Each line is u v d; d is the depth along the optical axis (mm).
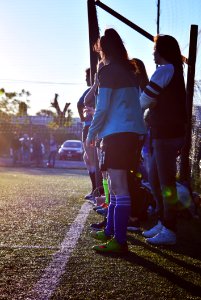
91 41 7738
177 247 4398
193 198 6117
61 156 34906
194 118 9531
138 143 4258
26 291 2992
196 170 9492
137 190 5230
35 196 8344
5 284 3107
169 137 4566
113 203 4508
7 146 33875
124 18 7066
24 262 3648
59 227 5168
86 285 3152
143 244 4488
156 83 4492
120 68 4215
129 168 4172
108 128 4145
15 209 6480
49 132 32500
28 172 17609
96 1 7098
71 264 3646
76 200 7852
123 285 3182
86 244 4359
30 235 4680
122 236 4066
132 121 4172
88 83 7816
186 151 6688
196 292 3102
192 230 5289
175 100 4562
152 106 4602
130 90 4215
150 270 3557
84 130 7770
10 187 10203
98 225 5117
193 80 6816
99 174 7547
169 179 4570
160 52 4645
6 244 4238
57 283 3168
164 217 4535
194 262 3830
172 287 3180
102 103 4141
